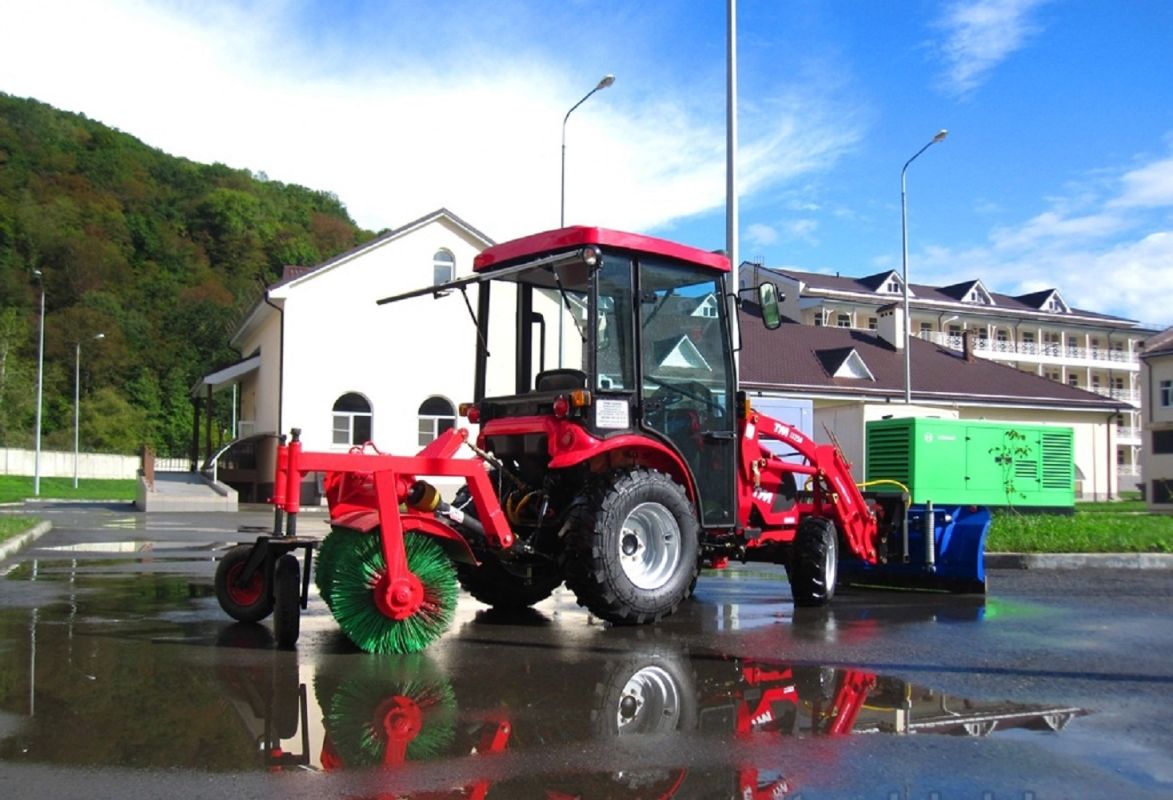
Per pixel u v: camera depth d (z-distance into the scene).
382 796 3.29
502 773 3.55
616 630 6.70
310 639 6.06
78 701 4.46
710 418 7.47
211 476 30.45
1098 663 5.62
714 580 10.13
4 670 5.11
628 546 6.74
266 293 28.67
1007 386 41.81
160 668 5.18
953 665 5.54
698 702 4.62
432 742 3.91
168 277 77.38
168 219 82.06
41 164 78.56
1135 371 67.12
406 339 29.89
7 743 3.82
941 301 62.16
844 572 9.62
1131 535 12.56
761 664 5.52
